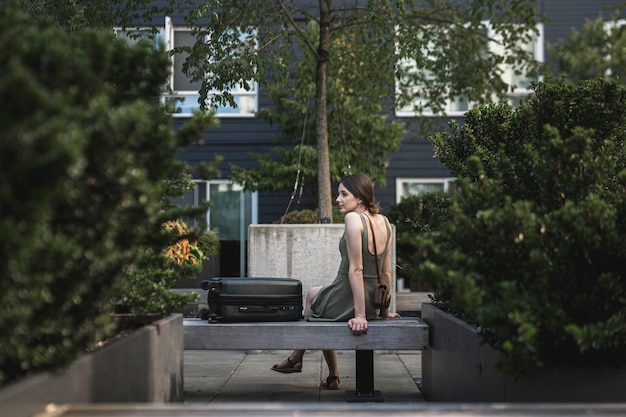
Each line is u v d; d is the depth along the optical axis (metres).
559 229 3.16
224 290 4.70
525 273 3.14
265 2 8.20
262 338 4.65
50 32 2.58
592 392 3.14
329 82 10.48
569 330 2.87
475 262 3.11
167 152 2.98
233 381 5.89
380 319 5.07
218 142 13.46
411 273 5.09
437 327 4.64
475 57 10.33
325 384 5.57
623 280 3.21
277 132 13.47
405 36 8.02
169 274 4.14
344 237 5.04
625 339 3.02
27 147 1.98
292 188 11.66
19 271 2.04
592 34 14.26
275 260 7.57
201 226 3.92
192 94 12.98
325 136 8.63
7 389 2.13
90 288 2.66
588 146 3.37
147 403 3.36
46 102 2.05
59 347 2.50
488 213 3.12
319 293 5.07
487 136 4.91
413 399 5.14
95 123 2.32
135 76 3.29
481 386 3.61
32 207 2.02
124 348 3.05
